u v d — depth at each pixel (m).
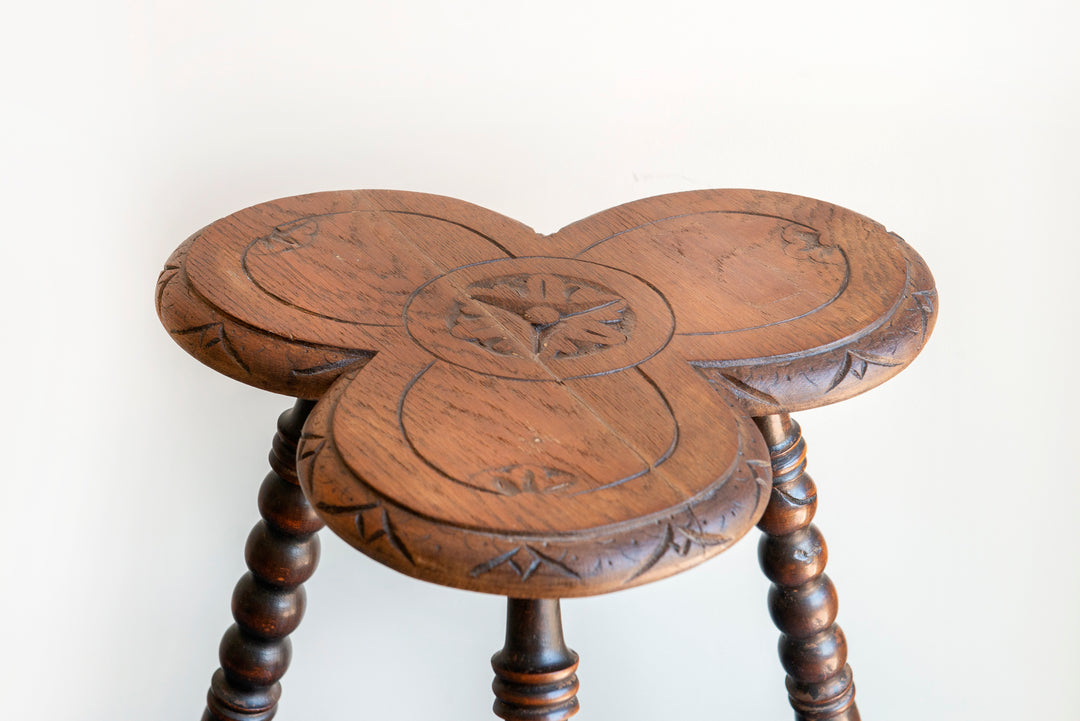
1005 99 1.45
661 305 1.08
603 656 1.61
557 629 1.01
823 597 1.23
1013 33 1.43
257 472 1.55
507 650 1.01
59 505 1.53
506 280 1.13
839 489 1.59
